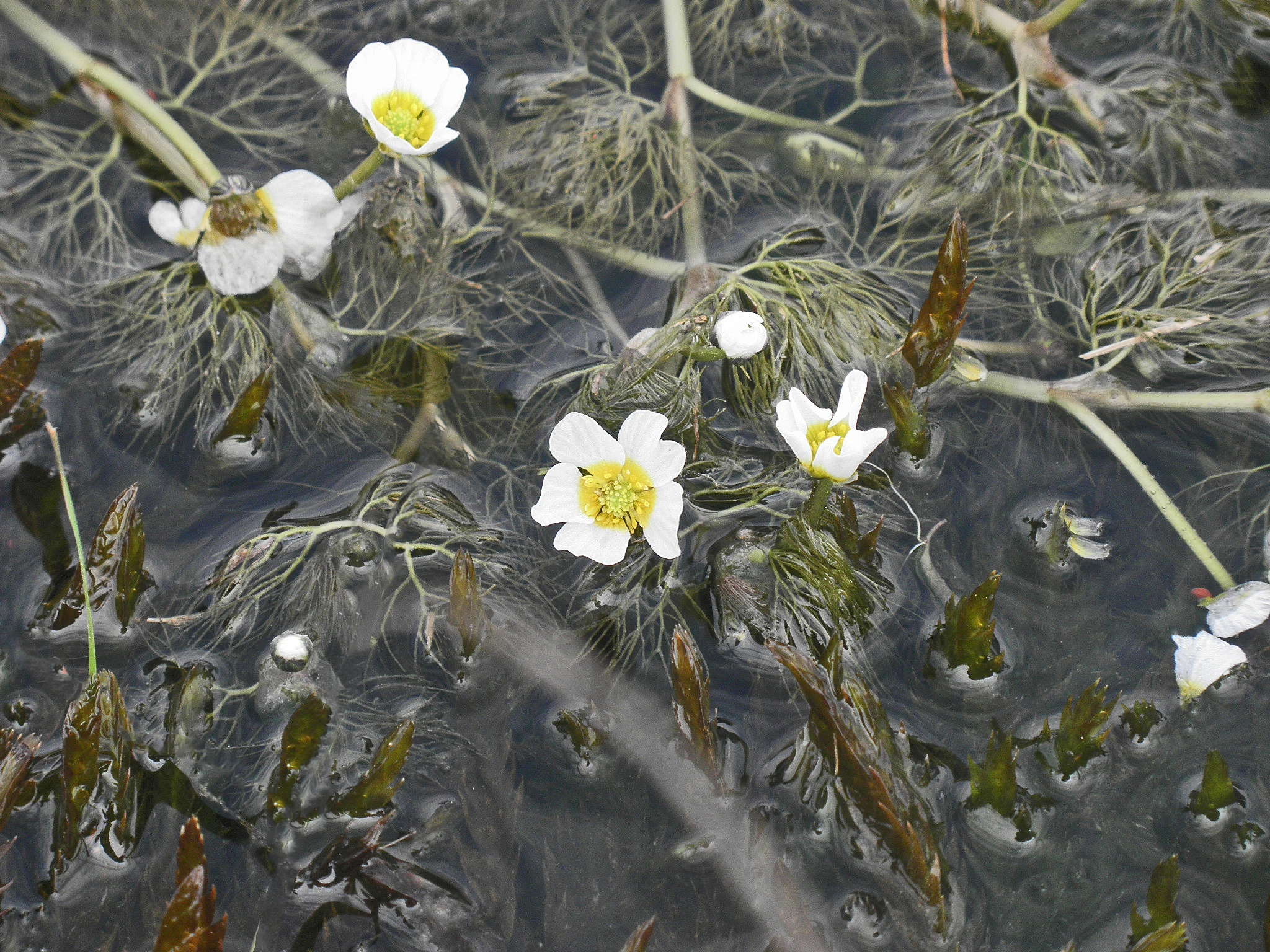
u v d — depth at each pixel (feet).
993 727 1.05
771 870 1.02
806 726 1.03
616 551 1.05
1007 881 1.02
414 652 1.05
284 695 1.04
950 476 1.10
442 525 1.08
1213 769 1.03
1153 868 1.03
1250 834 1.03
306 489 1.09
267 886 1.02
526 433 1.11
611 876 1.02
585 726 1.04
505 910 1.02
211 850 1.02
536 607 1.06
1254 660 1.06
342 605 1.06
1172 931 1.00
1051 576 1.08
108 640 1.05
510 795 1.03
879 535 1.08
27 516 1.08
